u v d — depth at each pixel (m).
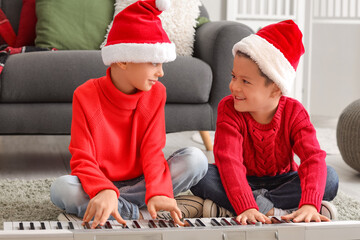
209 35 2.34
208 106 2.30
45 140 3.16
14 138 3.22
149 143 1.43
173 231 1.04
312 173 1.35
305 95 4.29
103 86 1.42
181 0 2.47
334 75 4.68
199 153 1.41
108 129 1.42
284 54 1.36
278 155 1.47
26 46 2.49
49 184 1.87
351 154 2.12
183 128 2.28
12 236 0.98
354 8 4.51
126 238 1.02
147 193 1.29
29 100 2.13
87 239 1.00
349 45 4.64
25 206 1.58
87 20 2.60
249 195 1.31
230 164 1.37
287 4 4.11
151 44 1.32
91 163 1.34
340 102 4.70
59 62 2.13
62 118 2.15
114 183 1.45
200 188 1.43
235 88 1.36
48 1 2.59
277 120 1.43
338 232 1.12
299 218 1.19
